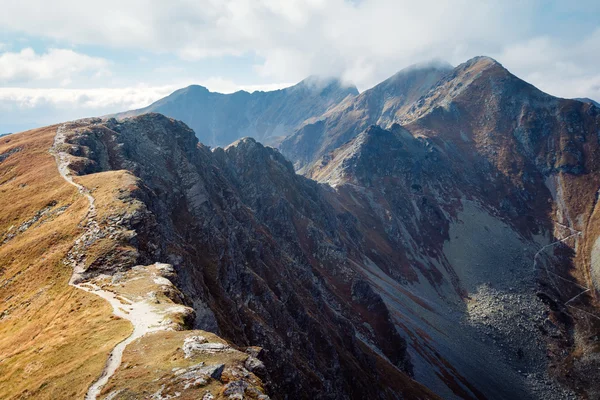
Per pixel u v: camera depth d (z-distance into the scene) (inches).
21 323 1895.9
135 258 2252.7
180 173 5300.2
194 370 1107.9
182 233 4222.4
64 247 2415.1
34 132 5088.6
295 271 6402.6
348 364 4923.7
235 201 6496.1
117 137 5002.5
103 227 2529.5
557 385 7613.2
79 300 1847.9
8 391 1279.5
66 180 3526.1
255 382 1142.3
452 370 6978.4
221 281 3927.2
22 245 2647.6
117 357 1266.0
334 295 7175.2
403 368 6525.6
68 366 1274.6
